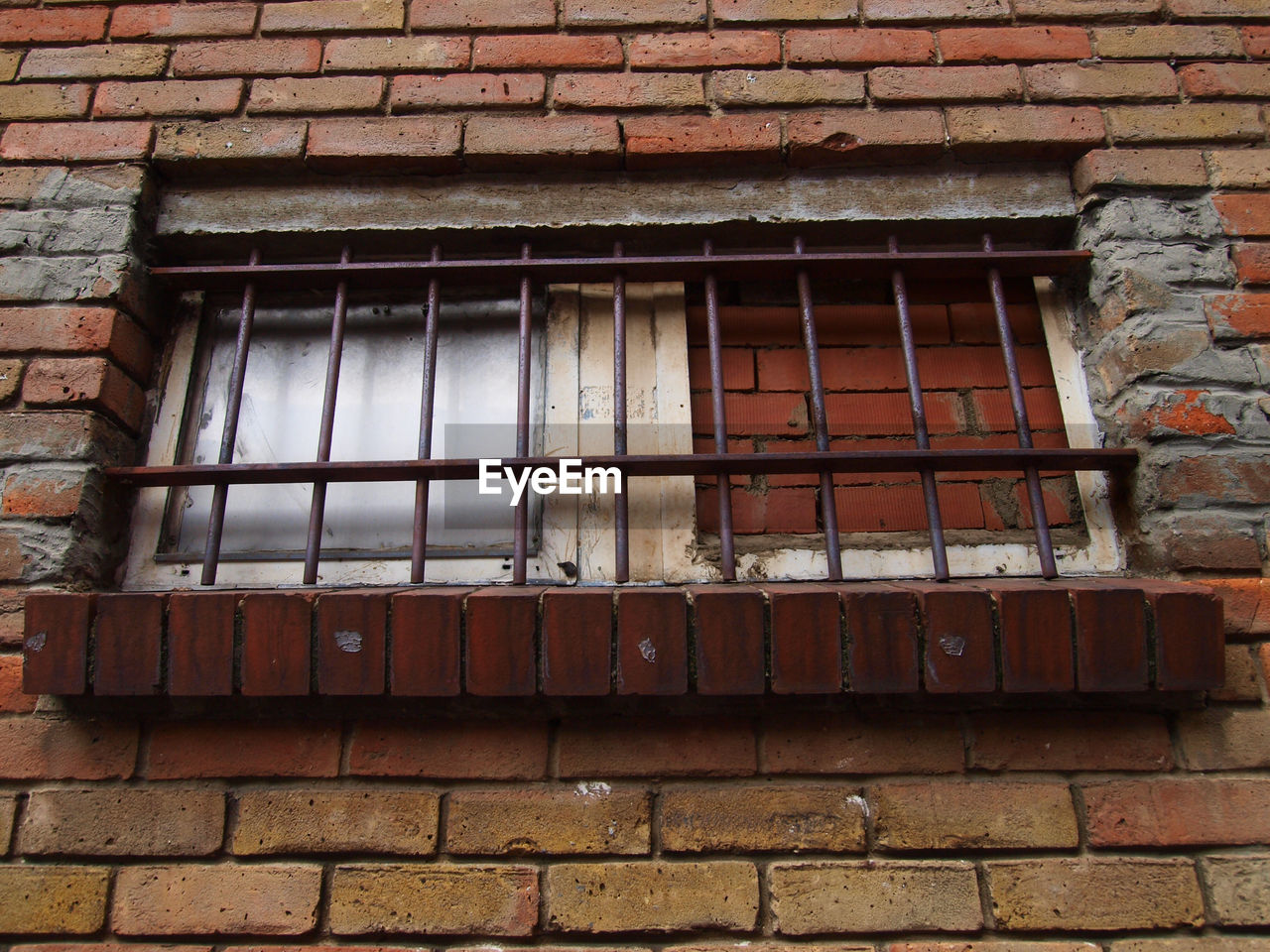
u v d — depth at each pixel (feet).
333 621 3.83
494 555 4.75
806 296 4.86
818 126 5.05
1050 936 3.78
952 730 4.09
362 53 5.27
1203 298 4.71
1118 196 4.94
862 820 3.94
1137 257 4.79
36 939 3.87
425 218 5.03
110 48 5.32
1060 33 5.33
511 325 5.27
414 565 4.40
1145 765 4.02
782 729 4.09
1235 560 4.29
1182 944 3.76
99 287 4.72
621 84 5.19
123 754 4.10
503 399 5.10
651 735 4.08
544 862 3.91
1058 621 3.77
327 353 5.28
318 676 3.79
